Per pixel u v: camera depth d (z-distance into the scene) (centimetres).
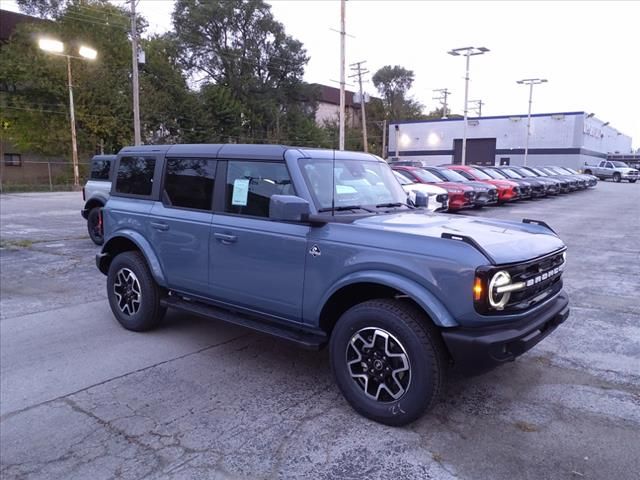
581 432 320
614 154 6334
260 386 389
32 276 769
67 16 3694
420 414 313
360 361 337
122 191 530
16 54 3500
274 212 338
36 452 303
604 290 680
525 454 295
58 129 3609
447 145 5906
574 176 2950
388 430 323
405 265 314
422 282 307
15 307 605
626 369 419
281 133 5644
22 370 421
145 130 4150
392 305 324
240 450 302
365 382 335
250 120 5466
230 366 428
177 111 4578
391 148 6456
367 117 7881
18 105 3528
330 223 355
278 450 302
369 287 348
